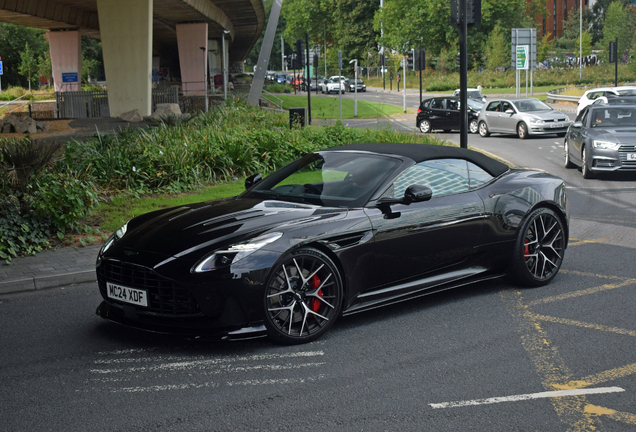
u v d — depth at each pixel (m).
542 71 56.69
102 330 4.43
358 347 3.99
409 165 4.74
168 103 28.84
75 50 40.97
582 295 5.11
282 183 4.96
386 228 4.39
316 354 3.87
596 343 4.00
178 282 3.72
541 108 21.39
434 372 3.56
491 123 21.97
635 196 10.00
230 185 10.69
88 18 40.09
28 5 33.66
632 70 50.09
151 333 4.36
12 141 8.24
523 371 3.56
